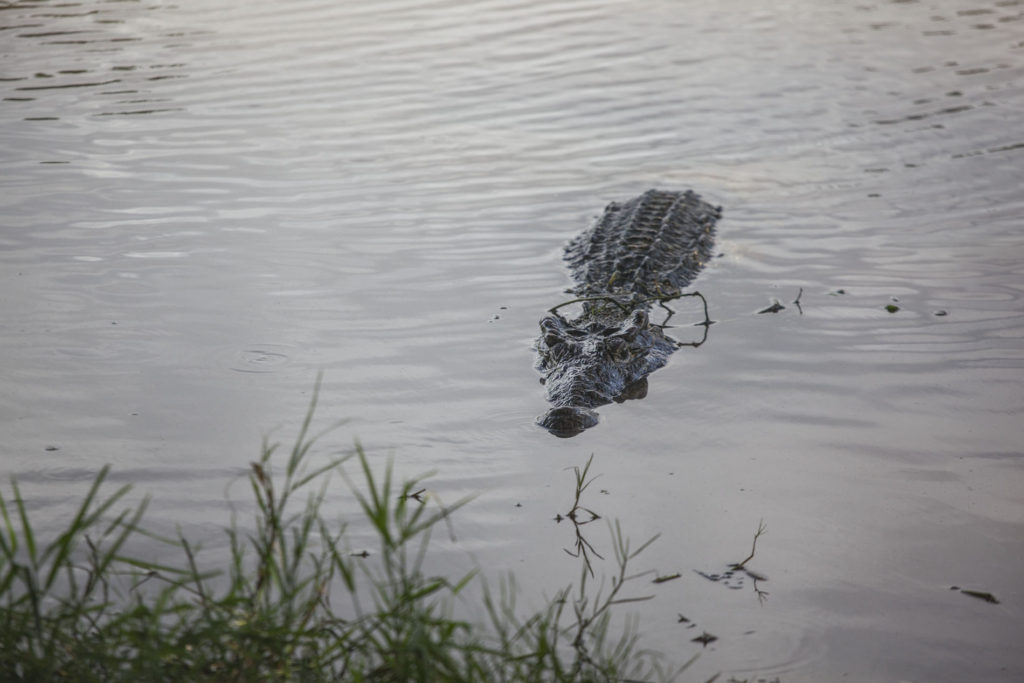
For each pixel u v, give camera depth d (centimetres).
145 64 1677
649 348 816
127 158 1266
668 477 623
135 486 594
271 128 1387
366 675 405
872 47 1750
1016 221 1057
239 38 1842
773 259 1006
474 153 1313
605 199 1175
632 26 1925
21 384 727
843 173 1230
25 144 1304
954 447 642
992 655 454
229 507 572
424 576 511
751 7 2062
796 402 719
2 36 1838
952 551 533
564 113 1466
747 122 1420
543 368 784
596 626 474
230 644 408
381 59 1717
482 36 1861
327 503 580
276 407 700
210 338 810
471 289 934
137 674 387
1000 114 1395
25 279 922
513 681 414
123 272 943
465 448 657
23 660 393
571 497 598
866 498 588
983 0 2047
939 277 934
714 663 451
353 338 820
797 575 516
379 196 1164
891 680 439
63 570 507
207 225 1066
